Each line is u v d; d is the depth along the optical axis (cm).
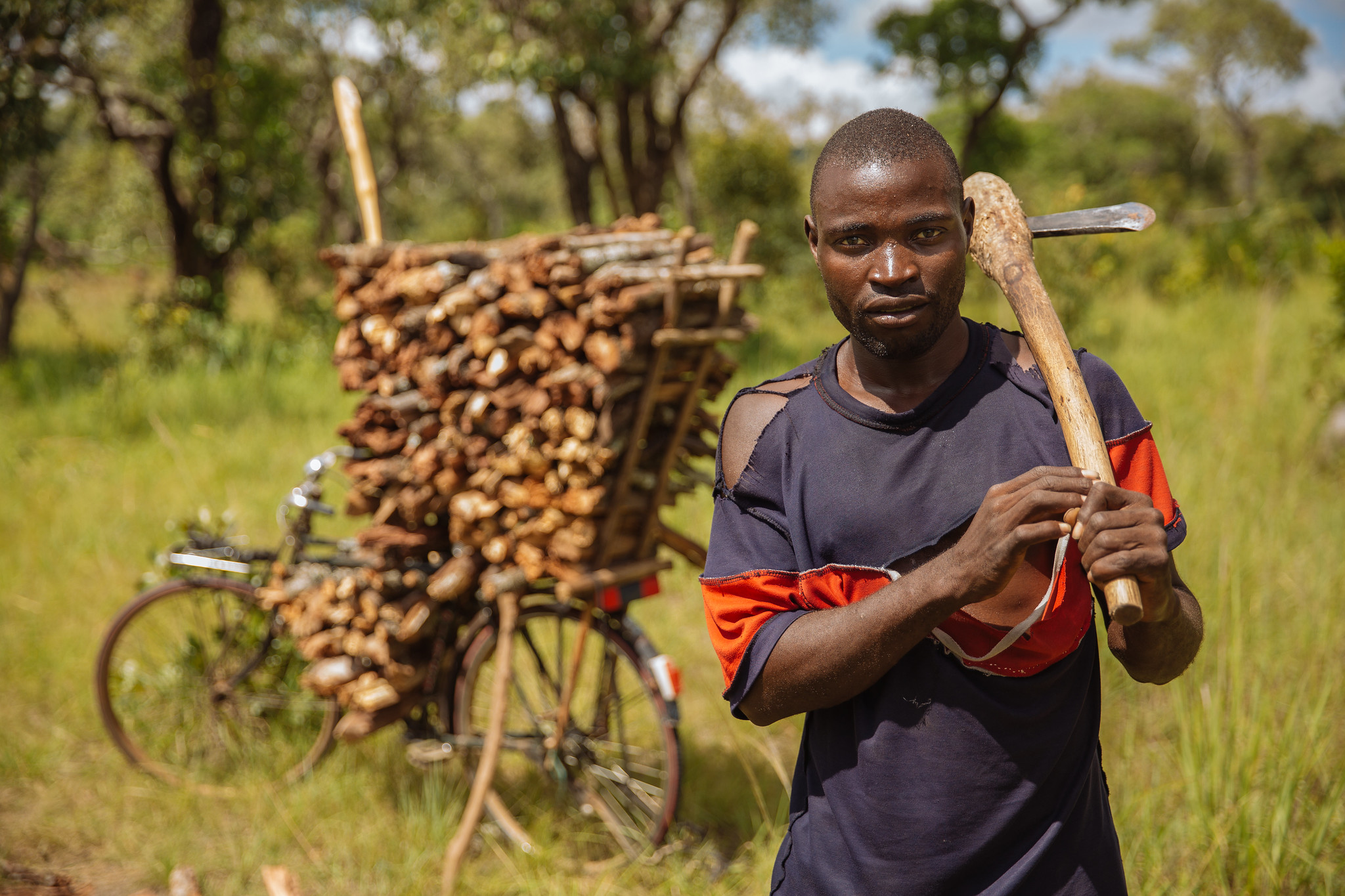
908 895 127
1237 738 297
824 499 128
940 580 111
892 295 118
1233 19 3991
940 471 124
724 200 1488
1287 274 1178
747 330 301
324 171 2227
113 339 1294
